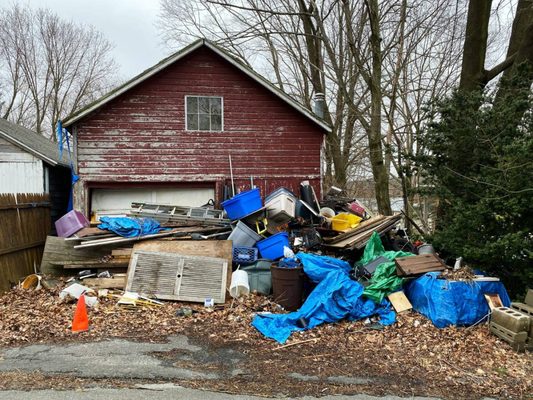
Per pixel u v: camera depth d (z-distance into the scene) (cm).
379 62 1159
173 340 555
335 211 1197
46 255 830
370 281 704
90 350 508
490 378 475
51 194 1320
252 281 770
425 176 870
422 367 497
